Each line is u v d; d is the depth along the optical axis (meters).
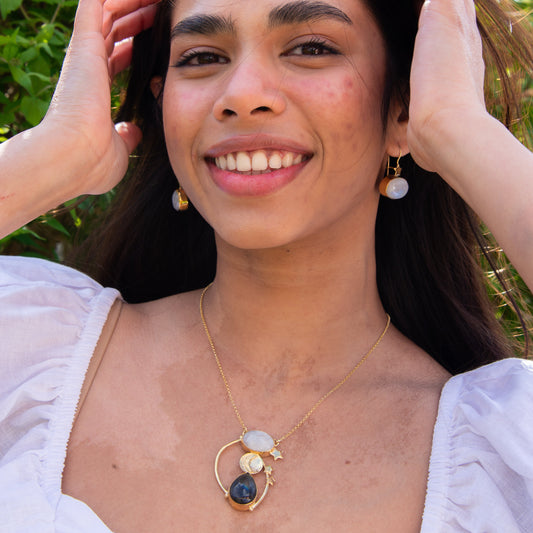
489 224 1.44
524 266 1.38
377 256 2.10
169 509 1.54
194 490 1.57
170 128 1.72
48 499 1.52
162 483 1.58
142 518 1.53
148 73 2.04
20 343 1.73
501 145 1.46
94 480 1.59
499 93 1.99
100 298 1.88
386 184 1.83
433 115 1.54
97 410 1.69
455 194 2.03
